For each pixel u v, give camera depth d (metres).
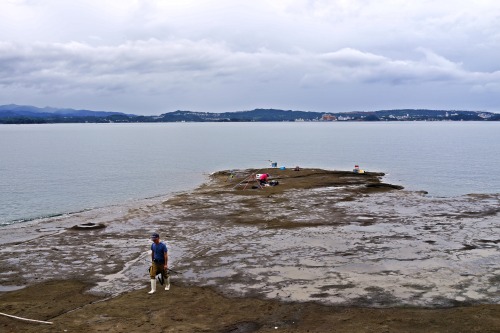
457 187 50.59
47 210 38.62
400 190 45.12
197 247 24.42
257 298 16.92
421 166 72.56
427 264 20.59
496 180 56.00
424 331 13.70
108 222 31.31
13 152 104.44
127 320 14.92
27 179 58.81
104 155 97.94
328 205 36.34
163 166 76.31
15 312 15.74
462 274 19.12
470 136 168.88
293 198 39.78
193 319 15.02
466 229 27.48
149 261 22.02
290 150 110.81
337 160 84.75
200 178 60.53
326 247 23.84
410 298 16.56
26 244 25.48
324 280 18.73
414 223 29.38
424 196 40.84
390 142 137.12
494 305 15.59
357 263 20.95
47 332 13.96
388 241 24.86
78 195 46.72
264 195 41.66
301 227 28.70
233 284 18.52
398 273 19.41
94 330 14.12
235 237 26.48
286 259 21.86
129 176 62.81
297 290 17.64
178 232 28.03
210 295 17.30
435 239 25.12
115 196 46.19
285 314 15.36
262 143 139.25
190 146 128.12
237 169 68.94
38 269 20.97
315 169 63.94
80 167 73.56
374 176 58.09
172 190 50.19
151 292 17.52
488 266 20.17
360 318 14.84
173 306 16.17
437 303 16.05
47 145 130.62
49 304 16.58
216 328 14.31
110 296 17.52
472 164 74.25
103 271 20.59
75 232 28.33
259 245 24.56
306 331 13.96
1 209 39.06
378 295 16.92
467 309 15.23
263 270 20.23
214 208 35.72
